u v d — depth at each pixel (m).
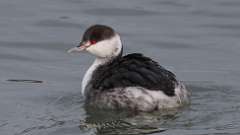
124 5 22.89
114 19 21.73
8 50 19.50
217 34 20.69
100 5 22.86
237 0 23.33
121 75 14.30
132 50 19.52
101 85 14.55
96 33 15.59
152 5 22.95
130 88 14.09
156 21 21.64
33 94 16.41
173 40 20.23
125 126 13.72
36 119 14.52
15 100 15.98
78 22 21.36
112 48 15.66
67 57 19.23
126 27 21.11
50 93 16.44
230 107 14.60
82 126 13.93
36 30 20.81
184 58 19.09
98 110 14.52
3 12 22.08
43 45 19.89
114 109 14.27
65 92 16.48
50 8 22.50
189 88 16.27
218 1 23.23
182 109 14.41
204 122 13.70
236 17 21.86
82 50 15.66
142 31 20.84
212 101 15.06
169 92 14.12
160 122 13.79
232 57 19.11
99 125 13.94
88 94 14.93
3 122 14.41
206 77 17.58
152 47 19.78
